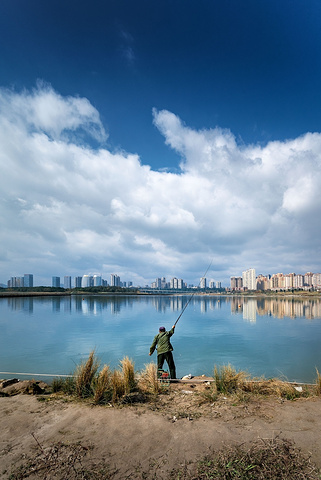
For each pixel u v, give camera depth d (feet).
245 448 10.84
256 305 231.30
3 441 11.71
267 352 45.09
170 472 9.50
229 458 10.14
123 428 12.79
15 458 10.42
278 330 74.49
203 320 101.91
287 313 139.85
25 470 9.67
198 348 48.65
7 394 18.85
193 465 9.86
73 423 13.41
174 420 13.62
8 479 9.23
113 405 15.89
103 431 12.51
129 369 19.77
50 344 51.08
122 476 9.32
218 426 12.89
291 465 9.63
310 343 53.83
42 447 11.14
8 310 145.89
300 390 19.04
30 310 146.92
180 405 16.10
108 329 73.92
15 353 43.24
